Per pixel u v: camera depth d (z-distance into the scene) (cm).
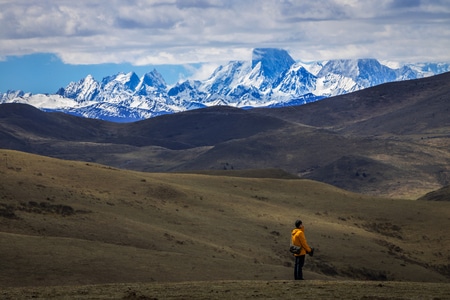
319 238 14975
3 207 12200
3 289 5619
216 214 15475
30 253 8700
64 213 12756
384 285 5459
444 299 4712
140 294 5066
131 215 13850
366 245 14962
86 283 8062
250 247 13288
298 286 5406
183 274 8988
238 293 5047
